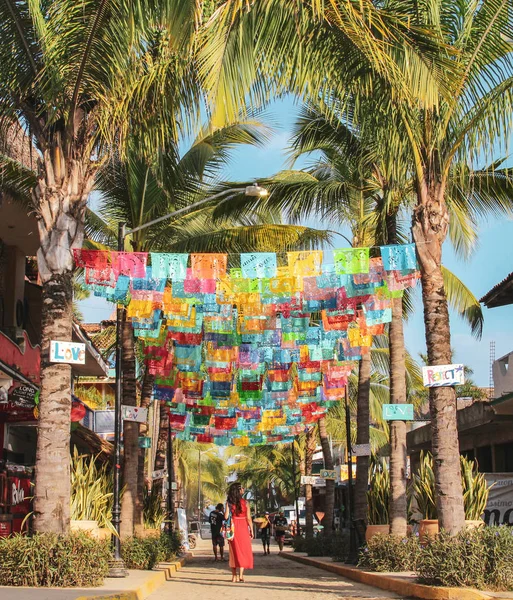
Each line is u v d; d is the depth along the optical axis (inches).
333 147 823.1
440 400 513.0
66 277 500.4
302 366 928.9
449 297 962.1
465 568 468.8
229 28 438.6
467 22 514.6
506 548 471.8
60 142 507.5
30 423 883.4
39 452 481.7
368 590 565.3
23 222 898.7
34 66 502.3
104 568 494.0
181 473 2442.2
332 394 923.4
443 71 471.8
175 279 625.0
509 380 882.8
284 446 2790.4
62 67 485.4
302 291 657.0
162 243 898.1
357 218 952.3
